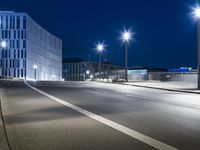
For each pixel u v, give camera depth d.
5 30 121.12
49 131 8.69
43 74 141.12
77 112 12.68
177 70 88.06
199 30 30.25
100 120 10.66
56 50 160.38
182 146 7.04
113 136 8.05
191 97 21.69
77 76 182.38
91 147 6.92
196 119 11.11
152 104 16.33
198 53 30.33
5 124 9.83
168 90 30.23
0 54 119.94
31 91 24.84
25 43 121.12
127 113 12.58
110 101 17.69
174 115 12.12
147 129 9.09
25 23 121.75
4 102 16.48
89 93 23.83
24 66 120.69
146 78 71.12
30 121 10.38
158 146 7.01
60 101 17.22
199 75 30.31
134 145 7.10
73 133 8.42
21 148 6.86
